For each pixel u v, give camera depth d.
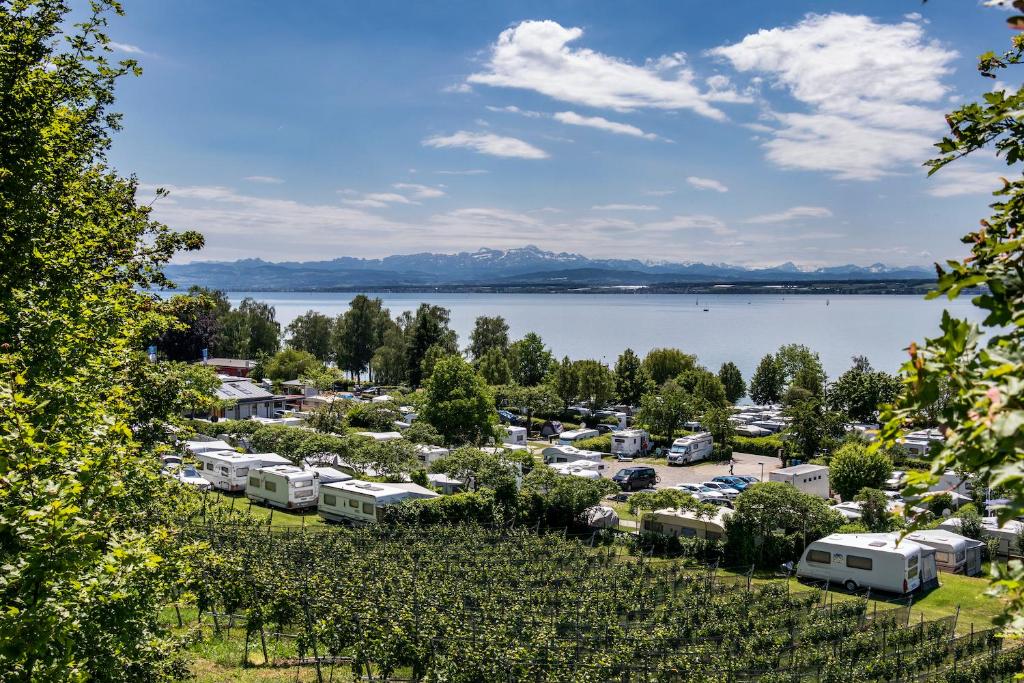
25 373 10.41
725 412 67.81
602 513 38.62
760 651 21.45
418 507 34.97
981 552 33.75
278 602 22.89
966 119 4.10
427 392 61.28
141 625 11.09
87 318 12.83
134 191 19.47
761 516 33.03
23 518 7.43
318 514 38.84
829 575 30.09
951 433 3.14
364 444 46.62
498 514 36.88
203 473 45.22
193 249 20.20
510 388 80.88
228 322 113.00
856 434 59.06
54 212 13.05
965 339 3.20
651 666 19.66
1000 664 19.72
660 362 100.81
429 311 114.62
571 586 26.84
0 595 7.59
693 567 32.69
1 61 12.32
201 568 22.58
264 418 70.19
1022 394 2.71
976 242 4.16
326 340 123.19
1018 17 2.76
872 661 20.50
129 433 10.51
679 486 49.59
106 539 10.30
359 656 19.97
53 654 7.60
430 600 22.91
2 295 11.36
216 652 20.53
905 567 28.25
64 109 13.79
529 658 19.30
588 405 92.75
